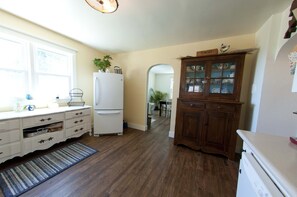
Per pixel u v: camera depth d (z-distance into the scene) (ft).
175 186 5.19
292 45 5.01
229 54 6.89
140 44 9.91
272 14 5.54
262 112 5.94
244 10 5.37
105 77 9.94
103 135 10.37
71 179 5.35
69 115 8.32
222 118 7.26
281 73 5.57
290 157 2.38
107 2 4.55
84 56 10.69
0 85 6.81
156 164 6.66
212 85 7.68
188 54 9.34
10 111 6.99
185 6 5.24
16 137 5.98
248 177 2.77
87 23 7.02
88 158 6.98
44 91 8.59
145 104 11.73
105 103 10.10
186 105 8.29
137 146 8.64
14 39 7.06
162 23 6.68
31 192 4.61
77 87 10.39
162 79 24.67
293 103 5.52
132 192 4.82
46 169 5.86
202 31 7.41
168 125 13.96
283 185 1.70
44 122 7.02
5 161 6.13
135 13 5.85
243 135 3.56
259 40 6.73
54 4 5.50
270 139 3.27
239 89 6.84
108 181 5.33
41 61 8.37
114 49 11.40
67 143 8.67
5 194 4.44
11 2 5.47
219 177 5.80
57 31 8.22
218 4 5.06
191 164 6.73
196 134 8.07
